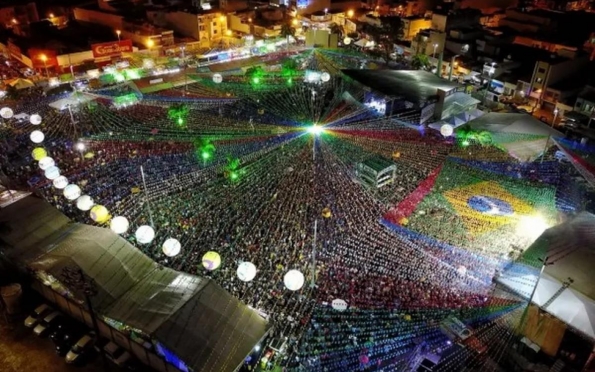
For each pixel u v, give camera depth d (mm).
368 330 20875
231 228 27844
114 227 22516
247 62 60781
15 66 59281
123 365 19406
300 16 77750
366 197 31609
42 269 21156
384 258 25359
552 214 29656
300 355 19734
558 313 18984
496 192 32344
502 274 21875
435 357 19594
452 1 80938
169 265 24562
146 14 73000
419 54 60125
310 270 24312
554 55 51781
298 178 34094
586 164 36219
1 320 21734
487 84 53969
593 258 21188
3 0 78250
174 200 30719
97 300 20203
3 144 37781
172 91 53312
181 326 18609
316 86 55062
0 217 25203
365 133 42750
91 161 35875
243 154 38156
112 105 48000
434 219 29094
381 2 82500
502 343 20188
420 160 37250
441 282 23594
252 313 20219
